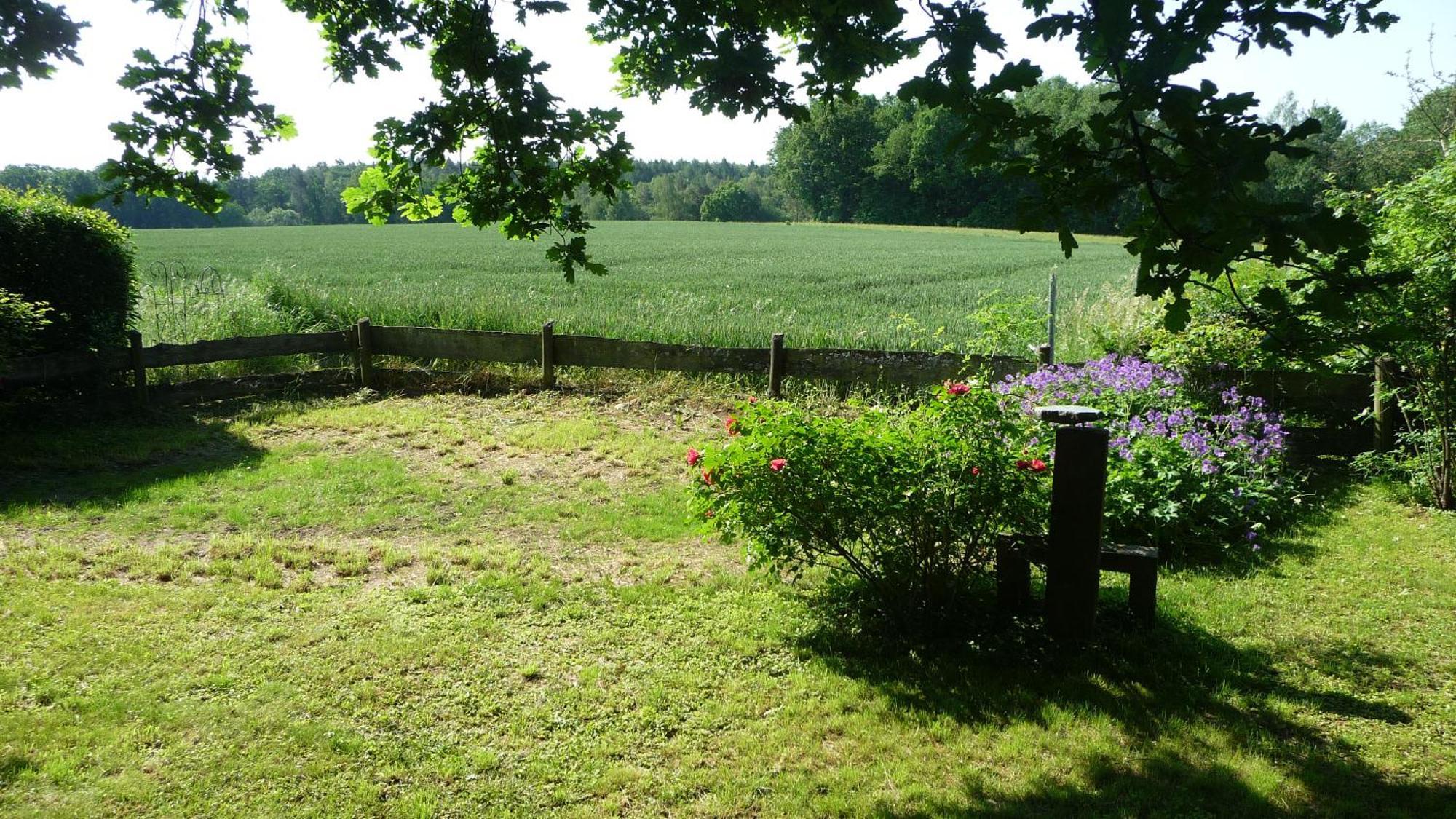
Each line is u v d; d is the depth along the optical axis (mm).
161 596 4977
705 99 3936
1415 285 5910
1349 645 4535
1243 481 6312
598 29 4090
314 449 8500
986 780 3414
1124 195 2590
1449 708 3910
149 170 3689
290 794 3283
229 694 3953
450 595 5098
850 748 3637
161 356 9914
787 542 4645
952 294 22719
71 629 4527
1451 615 4844
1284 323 2566
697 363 10789
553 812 3227
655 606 5004
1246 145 2230
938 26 2781
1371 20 2354
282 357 11734
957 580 4664
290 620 4715
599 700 3973
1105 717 3816
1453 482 6516
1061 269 33906
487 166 4031
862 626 4723
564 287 22766
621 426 9516
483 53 3561
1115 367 7973
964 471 4387
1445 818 3146
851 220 95562
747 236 64562
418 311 14633
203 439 8719
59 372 9070
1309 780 3377
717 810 3242
